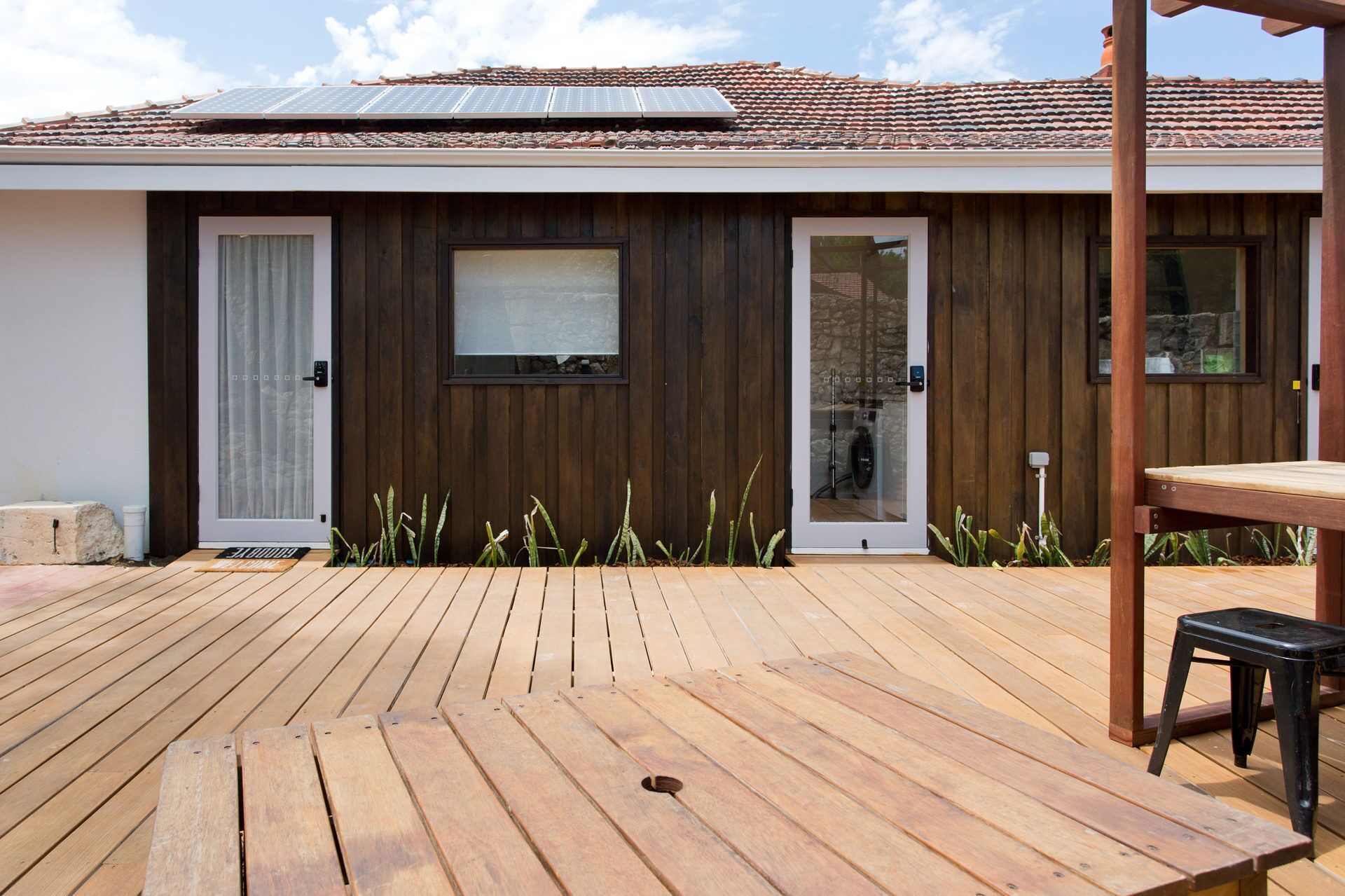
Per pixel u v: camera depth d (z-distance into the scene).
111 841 1.85
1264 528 5.35
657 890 0.92
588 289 5.21
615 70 8.02
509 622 3.73
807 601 4.12
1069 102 6.43
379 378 5.15
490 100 6.06
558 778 1.22
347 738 1.40
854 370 5.22
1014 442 5.22
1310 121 5.78
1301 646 1.75
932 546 5.24
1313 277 5.30
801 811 1.11
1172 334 5.32
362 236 5.12
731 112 5.65
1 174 4.68
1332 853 1.77
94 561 4.98
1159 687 2.82
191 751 1.36
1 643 3.37
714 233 5.16
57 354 5.18
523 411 5.18
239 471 5.23
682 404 5.18
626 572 4.82
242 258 5.19
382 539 5.09
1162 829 1.05
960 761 1.28
